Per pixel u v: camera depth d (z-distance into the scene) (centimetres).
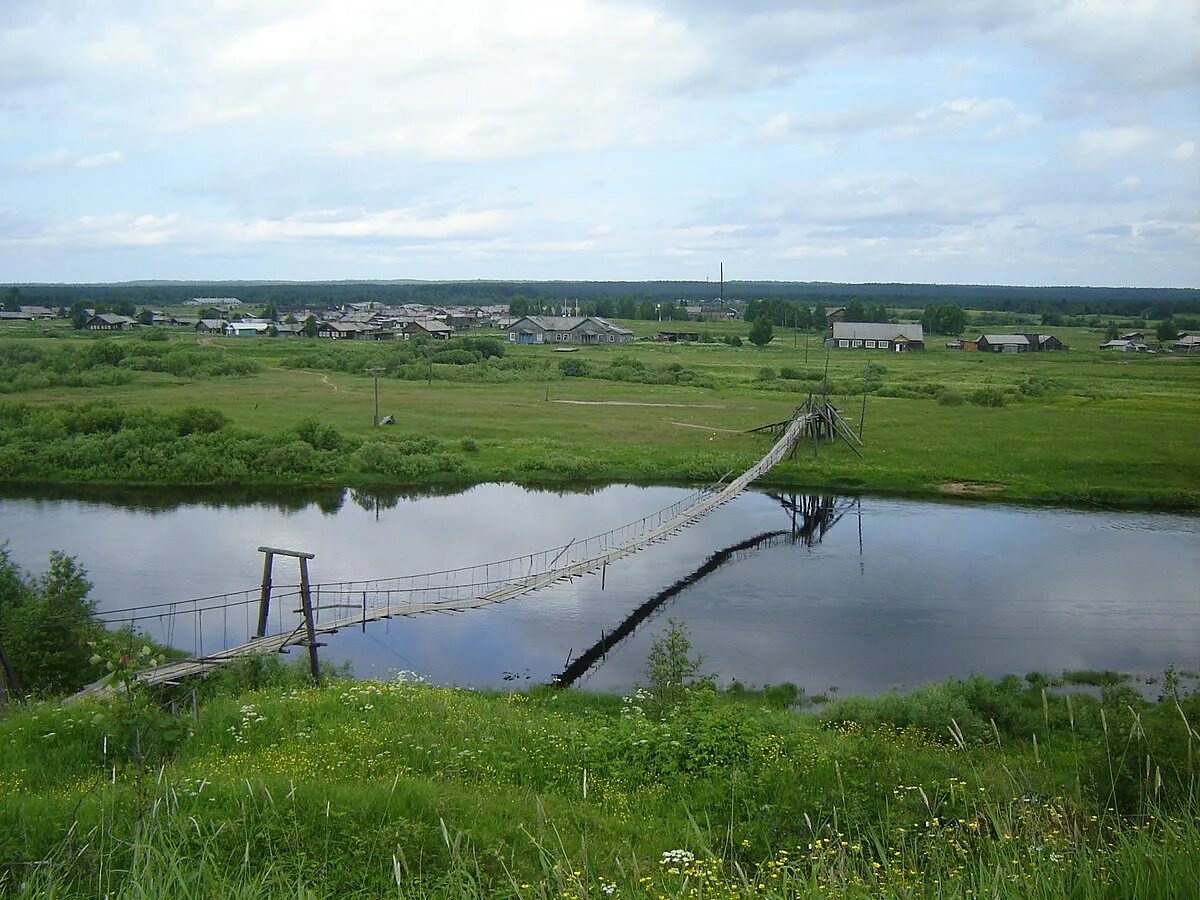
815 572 4494
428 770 1784
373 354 13138
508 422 8112
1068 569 4516
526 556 4662
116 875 1059
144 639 2894
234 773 1587
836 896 898
